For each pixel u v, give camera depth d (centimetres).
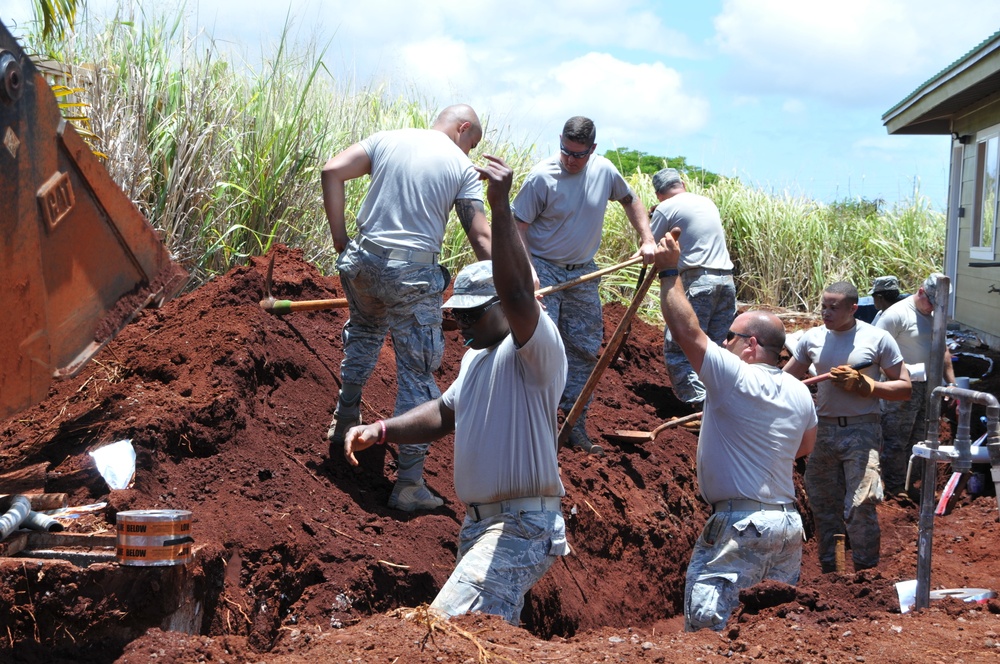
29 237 338
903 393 558
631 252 1226
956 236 1210
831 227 1455
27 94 330
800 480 741
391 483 485
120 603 316
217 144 742
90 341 374
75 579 316
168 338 503
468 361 351
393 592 408
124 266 388
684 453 692
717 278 717
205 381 463
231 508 404
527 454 337
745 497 403
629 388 779
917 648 310
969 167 1139
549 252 613
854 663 297
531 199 606
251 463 438
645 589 570
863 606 377
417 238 440
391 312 447
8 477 391
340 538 415
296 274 607
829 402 572
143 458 404
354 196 831
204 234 727
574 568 516
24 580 312
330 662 288
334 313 605
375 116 948
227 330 501
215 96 759
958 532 663
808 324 1217
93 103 678
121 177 667
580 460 594
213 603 354
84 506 376
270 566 383
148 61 738
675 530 621
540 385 334
